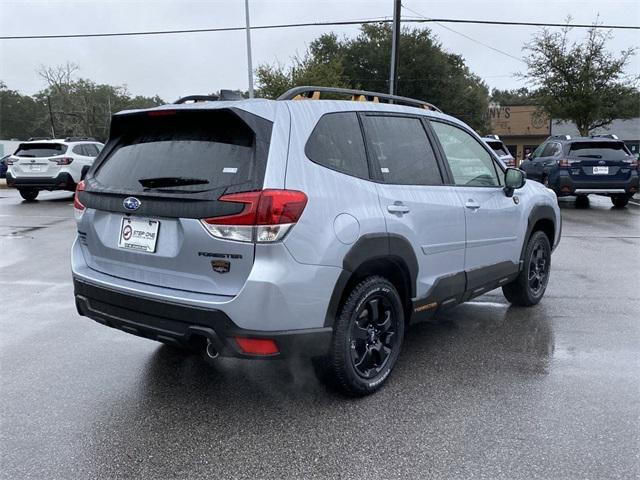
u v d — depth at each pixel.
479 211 4.59
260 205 3.00
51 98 70.19
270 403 3.60
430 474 2.82
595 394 3.71
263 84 30.80
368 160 3.69
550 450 3.04
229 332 3.06
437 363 4.26
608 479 2.78
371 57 45.47
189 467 2.89
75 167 15.75
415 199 3.91
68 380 3.94
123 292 3.41
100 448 3.07
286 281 3.06
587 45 26.33
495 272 4.94
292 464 2.92
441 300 4.26
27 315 5.43
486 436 3.18
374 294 3.62
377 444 3.11
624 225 11.49
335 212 3.31
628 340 4.76
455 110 47.97
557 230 6.06
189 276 3.23
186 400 3.64
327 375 3.57
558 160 14.21
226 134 3.27
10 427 3.29
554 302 5.93
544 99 26.92
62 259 8.08
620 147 14.38
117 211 3.47
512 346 4.62
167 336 3.27
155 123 3.63
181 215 3.16
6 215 13.02
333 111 3.60
